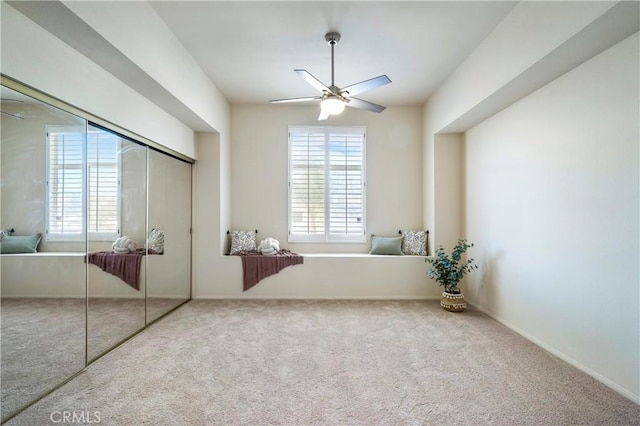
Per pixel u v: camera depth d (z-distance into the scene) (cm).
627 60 195
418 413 180
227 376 220
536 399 193
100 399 192
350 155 461
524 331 294
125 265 293
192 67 320
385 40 288
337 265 421
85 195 244
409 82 381
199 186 416
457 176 421
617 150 202
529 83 260
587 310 224
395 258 422
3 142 193
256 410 182
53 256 223
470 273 397
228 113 445
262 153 458
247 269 416
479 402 190
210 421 173
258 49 303
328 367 233
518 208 302
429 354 255
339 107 280
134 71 236
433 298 421
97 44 200
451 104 360
